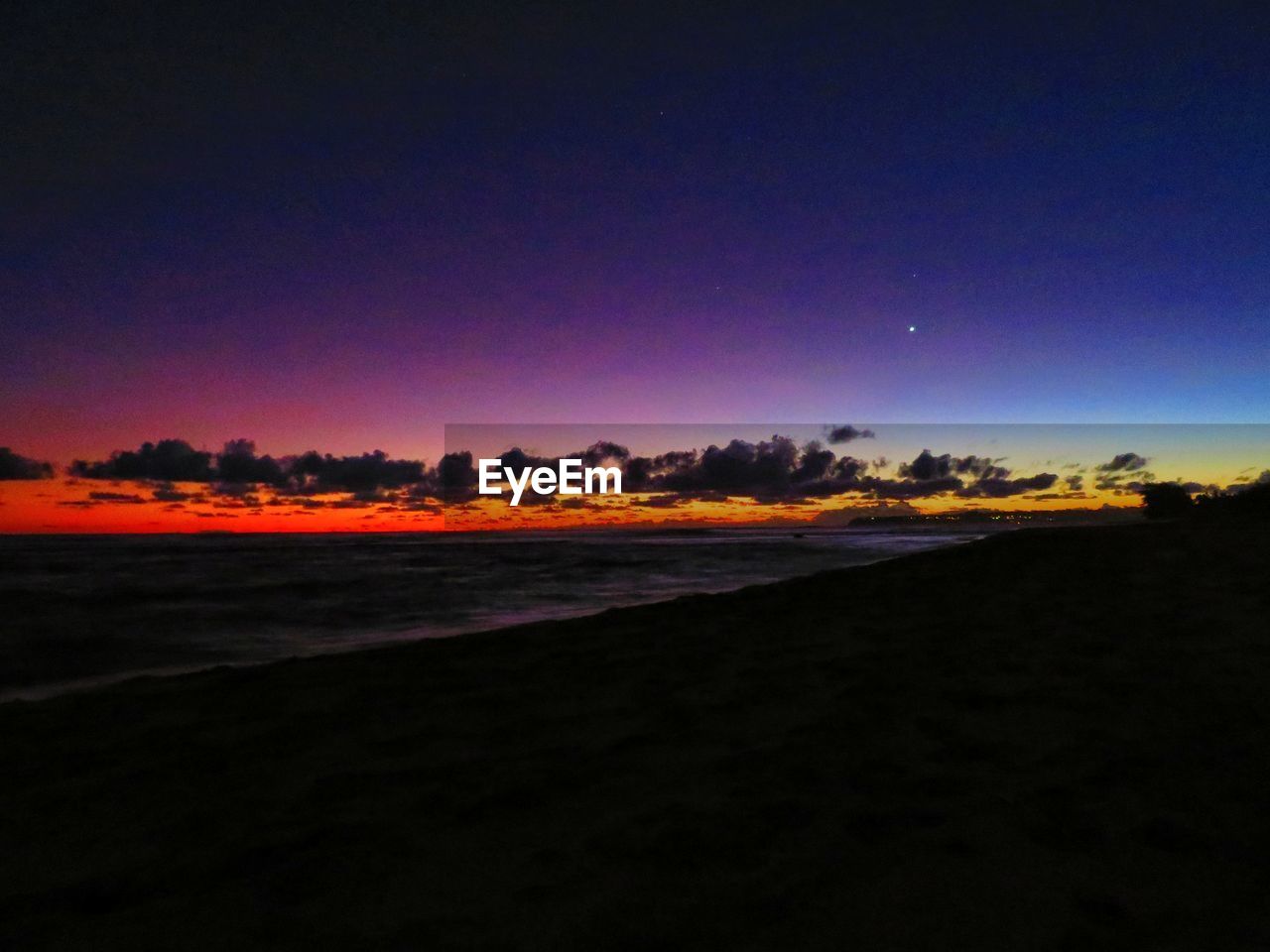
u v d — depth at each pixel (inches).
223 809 143.3
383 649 321.7
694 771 152.9
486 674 256.1
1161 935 91.8
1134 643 247.8
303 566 1056.2
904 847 116.0
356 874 113.7
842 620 320.8
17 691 323.3
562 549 1424.7
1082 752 154.6
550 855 117.6
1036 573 422.3
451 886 108.9
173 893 110.0
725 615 356.5
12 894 111.7
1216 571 384.5
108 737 200.8
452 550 1472.7
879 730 173.6
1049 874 107.0
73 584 796.6
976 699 193.5
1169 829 119.6
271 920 101.0
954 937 91.7
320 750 179.3
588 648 295.7
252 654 409.7
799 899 101.3
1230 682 199.8
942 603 348.2
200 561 1181.1
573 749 170.9
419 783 152.9
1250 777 139.1
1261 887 102.8
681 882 107.3
